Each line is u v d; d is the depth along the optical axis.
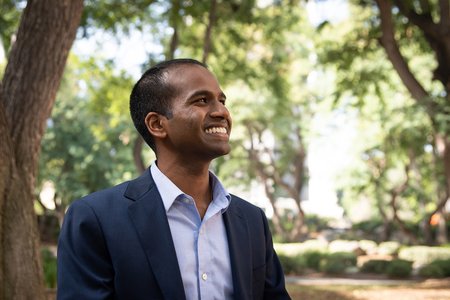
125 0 13.39
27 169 5.88
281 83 19.08
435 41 13.85
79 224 1.88
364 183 28.33
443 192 27.80
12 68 6.07
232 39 16.02
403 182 27.11
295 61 25.22
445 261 18.36
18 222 5.46
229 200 2.03
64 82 22.70
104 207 1.90
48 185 31.98
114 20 13.43
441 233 29.50
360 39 15.62
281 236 30.59
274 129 26.72
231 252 1.96
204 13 14.23
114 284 1.84
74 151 25.34
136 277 1.82
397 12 14.68
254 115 25.00
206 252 1.92
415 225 33.34
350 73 16.20
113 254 1.84
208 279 1.90
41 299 5.55
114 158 26.41
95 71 15.10
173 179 1.97
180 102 1.94
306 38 24.72
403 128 18.56
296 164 30.88
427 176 26.67
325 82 24.89
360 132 26.16
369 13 16.38
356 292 12.73
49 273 10.55
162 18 15.34
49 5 6.08
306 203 45.59
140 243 1.85
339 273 18.91
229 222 2.00
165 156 2.00
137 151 15.57
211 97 1.95
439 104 13.62
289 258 18.94
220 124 1.94
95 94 15.55
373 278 17.86
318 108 26.22
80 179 26.97
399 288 13.62
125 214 1.89
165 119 1.96
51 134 25.48
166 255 1.85
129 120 20.77
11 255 5.40
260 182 30.73
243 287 1.93
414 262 20.30
